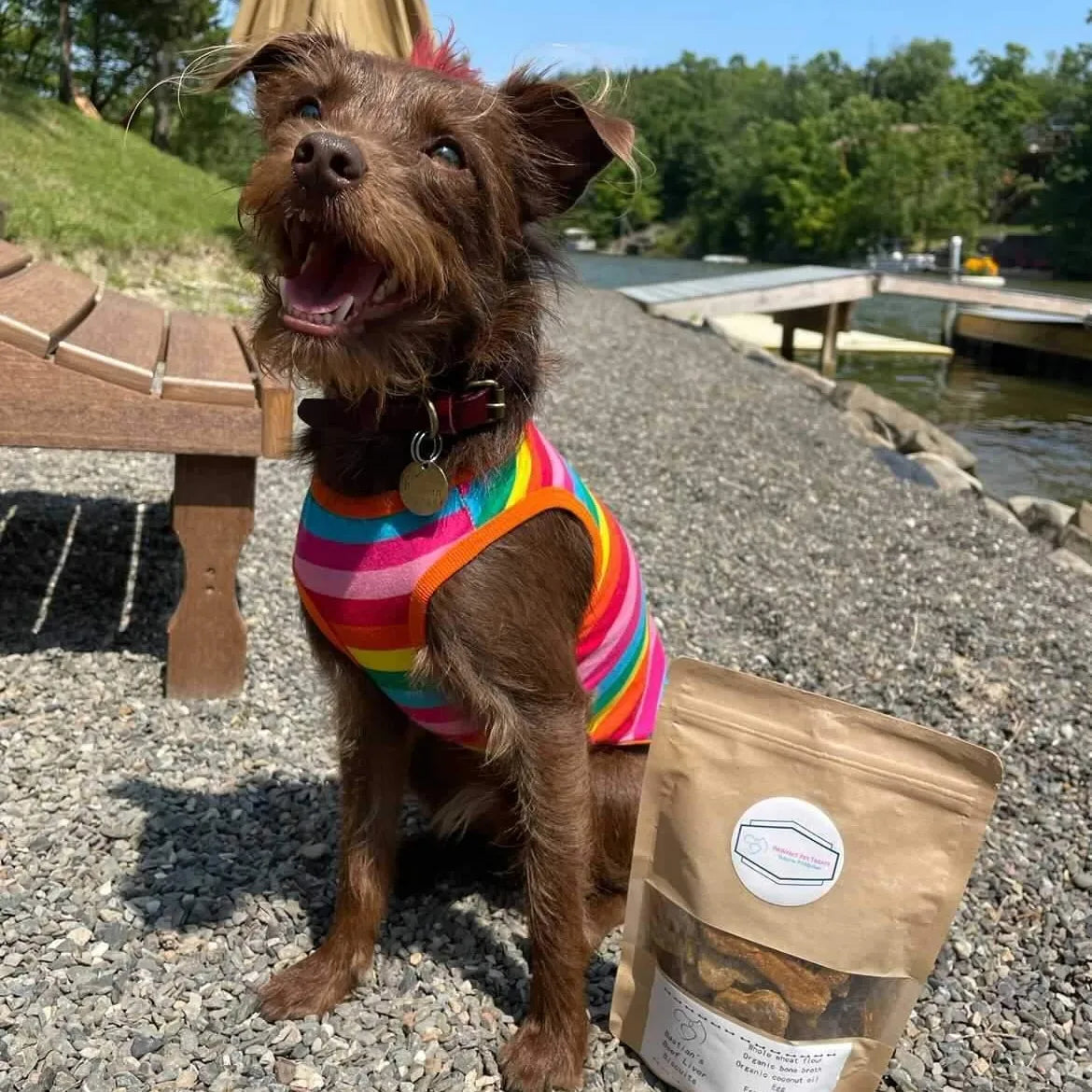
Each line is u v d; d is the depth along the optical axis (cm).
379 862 64
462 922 71
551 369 61
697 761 54
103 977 61
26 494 141
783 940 52
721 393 301
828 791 51
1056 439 341
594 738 65
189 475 91
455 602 53
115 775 83
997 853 86
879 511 199
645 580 148
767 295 484
